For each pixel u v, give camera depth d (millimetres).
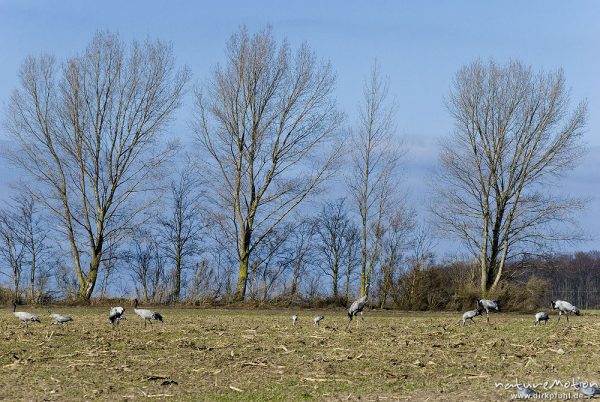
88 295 57312
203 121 60562
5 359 26438
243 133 60531
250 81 59938
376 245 60312
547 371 23875
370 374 23828
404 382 22734
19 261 60219
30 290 54344
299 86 60594
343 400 20484
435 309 57625
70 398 20969
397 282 58688
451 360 26031
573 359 25688
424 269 58375
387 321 39312
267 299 57000
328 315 46219
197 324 36469
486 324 37438
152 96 59562
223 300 57094
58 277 58562
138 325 35844
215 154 60438
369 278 60125
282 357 26750
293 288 56938
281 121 60844
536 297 58000
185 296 56531
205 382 22969
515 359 26156
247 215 60562
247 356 26906
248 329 34125
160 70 59688
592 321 40125
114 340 30375
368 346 28984
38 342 29719
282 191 60781
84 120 58344
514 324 37375
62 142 57969
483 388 21594
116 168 59281
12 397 21031
